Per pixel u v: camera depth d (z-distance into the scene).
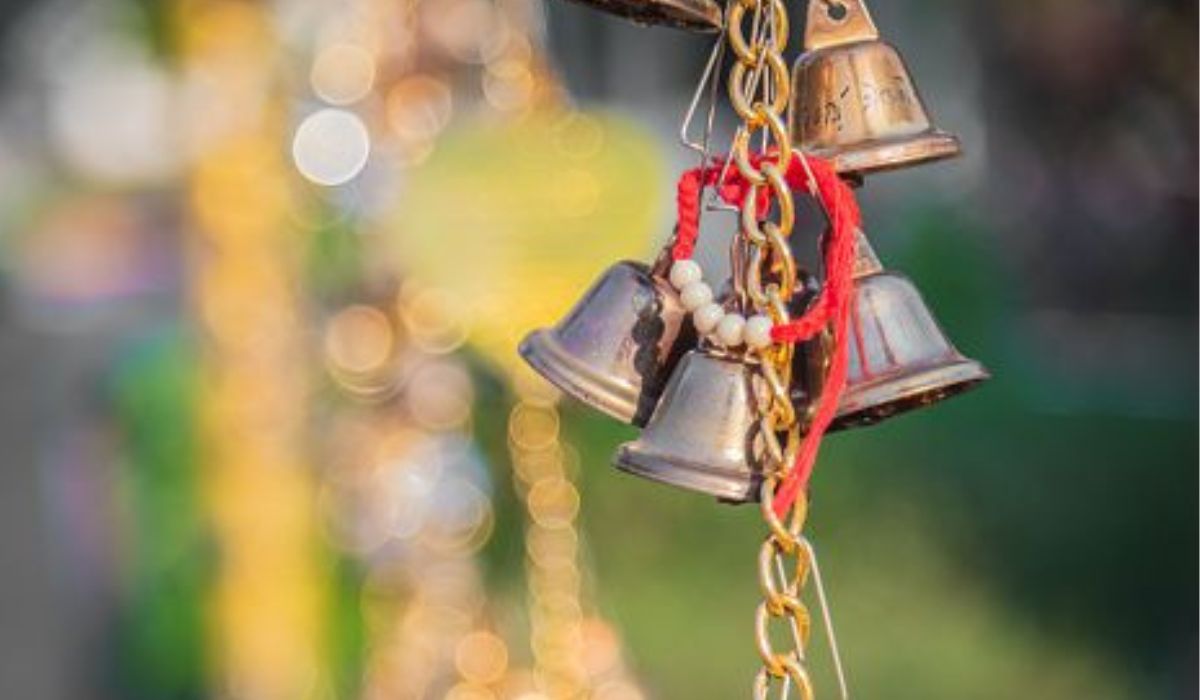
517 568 6.24
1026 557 10.23
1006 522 10.45
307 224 6.00
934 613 9.46
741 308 2.42
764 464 2.40
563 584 5.23
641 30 12.88
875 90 2.46
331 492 6.09
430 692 5.36
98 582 8.76
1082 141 13.04
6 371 13.02
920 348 2.47
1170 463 10.92
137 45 7.07
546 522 5.25
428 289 4.99
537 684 5.14
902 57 2.51
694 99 2.45
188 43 6.51
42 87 29.81
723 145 7.99
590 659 5.14
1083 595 9.94
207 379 6.30
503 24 5.02
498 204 4.76
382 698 5.46
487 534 5.74
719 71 2.56
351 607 6.18
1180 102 11.73
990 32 13.04
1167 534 10.45
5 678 8.38
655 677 8.64
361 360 5.57
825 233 2.43
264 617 6.23
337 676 6.20
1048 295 13.85
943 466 10.73
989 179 13.55
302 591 6.23
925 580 9.77
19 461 10.63
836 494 10.32
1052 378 12.74
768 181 2.37
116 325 14.47
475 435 5.85
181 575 7.56
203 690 7.21
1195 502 10.62
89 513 9.20
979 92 13.39
